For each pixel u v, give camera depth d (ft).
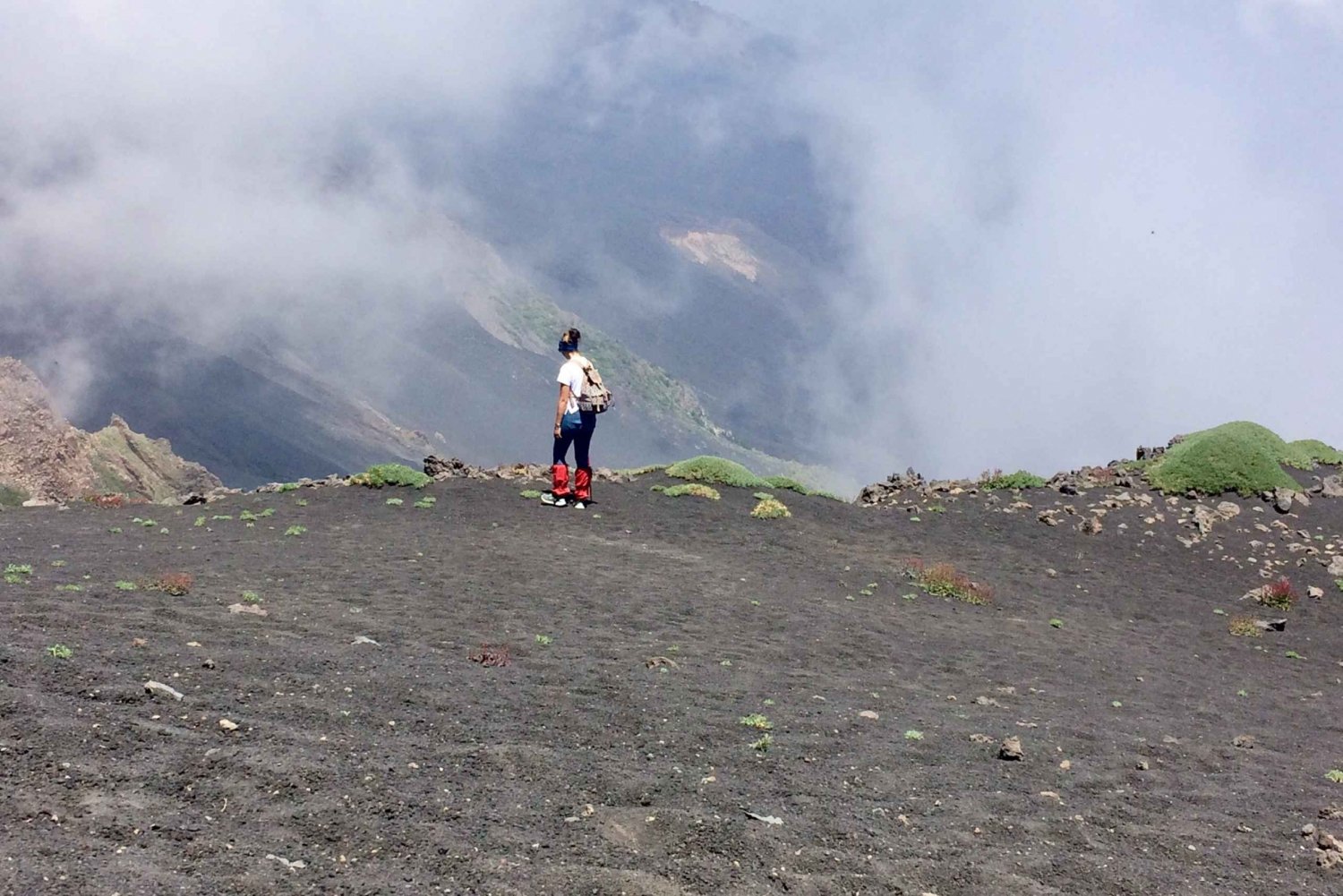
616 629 37.01
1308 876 19.97
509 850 16.96
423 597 37.96
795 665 35.19
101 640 25.03
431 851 16.51
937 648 41.04
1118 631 49.83
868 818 20.53
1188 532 69.82
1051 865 19.19
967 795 22.82
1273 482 76.95
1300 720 35.96
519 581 43.37
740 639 37.99
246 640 27.53
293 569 40.63
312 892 14.69
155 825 15.83
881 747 25.86
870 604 48.55
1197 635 51.01
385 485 65.62
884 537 66.03
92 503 60.49
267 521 54.39
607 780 20.83
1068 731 30.14
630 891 16.07
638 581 46.50
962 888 17.70
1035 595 55.62
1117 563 63.82
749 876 17.24
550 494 64.23
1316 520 72.08
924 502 76.28
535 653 31.60
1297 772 28.12
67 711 19.51
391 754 20.45
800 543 61.41
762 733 25.81
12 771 16.65
